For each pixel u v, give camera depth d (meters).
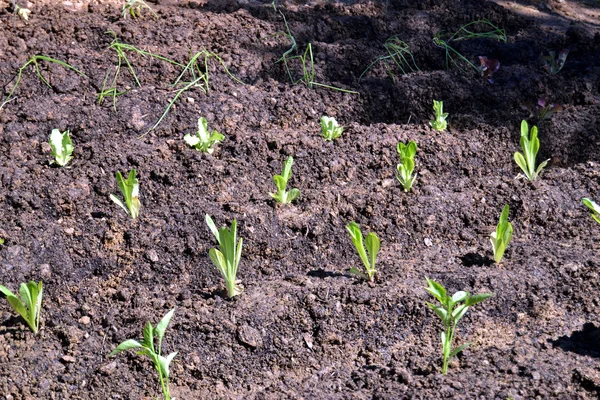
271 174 2.92
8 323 2.60
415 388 2.50
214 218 2.77
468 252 2.79
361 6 3.52
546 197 2.90
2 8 3.26
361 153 2.97
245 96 3.11
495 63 3.24
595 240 2.82
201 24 3.32
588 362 2.53
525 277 2.70
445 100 3.20
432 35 3.43
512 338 2.60
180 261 2.72
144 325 2.61
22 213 2.77
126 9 3.31
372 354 2.60
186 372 2.55
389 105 3.17
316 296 2.66
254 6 3.45
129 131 3.00
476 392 2.47
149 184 2.86
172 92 3.10
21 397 2.50
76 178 2.85
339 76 3.25
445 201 2.87
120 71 3.13
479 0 3.61
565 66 3.38
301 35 3.35
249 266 2.74
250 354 2.59
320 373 2.57
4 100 3.03
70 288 2.67
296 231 2.78
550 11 3.76
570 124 3.15
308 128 3.08
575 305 2.67
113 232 2.74
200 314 2.62
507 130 3.10
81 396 2.51
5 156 2.91
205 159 2.92
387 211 2.84
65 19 3.26
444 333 2.52
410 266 2.74
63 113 3.01
